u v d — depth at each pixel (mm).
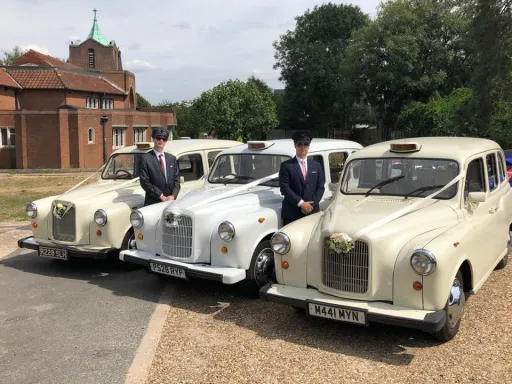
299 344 4660
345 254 4574
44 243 7285
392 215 4777
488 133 24344
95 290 6477
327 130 53875
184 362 4316
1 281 6930
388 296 4426
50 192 20141
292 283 4980
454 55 34031
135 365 4254
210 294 6219
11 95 40750
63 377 4113
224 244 5609
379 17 35188
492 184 5992
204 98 32281
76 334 5008
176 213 5879
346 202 5406
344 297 4594
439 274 4191
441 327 4133
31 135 37781
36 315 5562
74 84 43656
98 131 39875
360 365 4199
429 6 34219
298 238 4953
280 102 60562
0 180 26484
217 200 6152
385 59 35281
